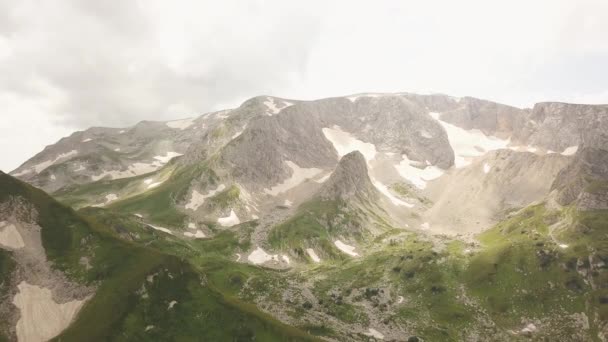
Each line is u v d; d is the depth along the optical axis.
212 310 103.00
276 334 100.75
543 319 134.50
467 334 129.12
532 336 127.25
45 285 104.12
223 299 108.69
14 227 115.06
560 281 148.50
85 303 100.69
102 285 104.75
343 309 144.62
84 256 114.38
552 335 126.50
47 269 108.31
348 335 120.81
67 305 100.75
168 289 106.19
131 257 114.88
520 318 136.50
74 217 126.69
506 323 135.12
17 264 106.19
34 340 90.81
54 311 98.75
